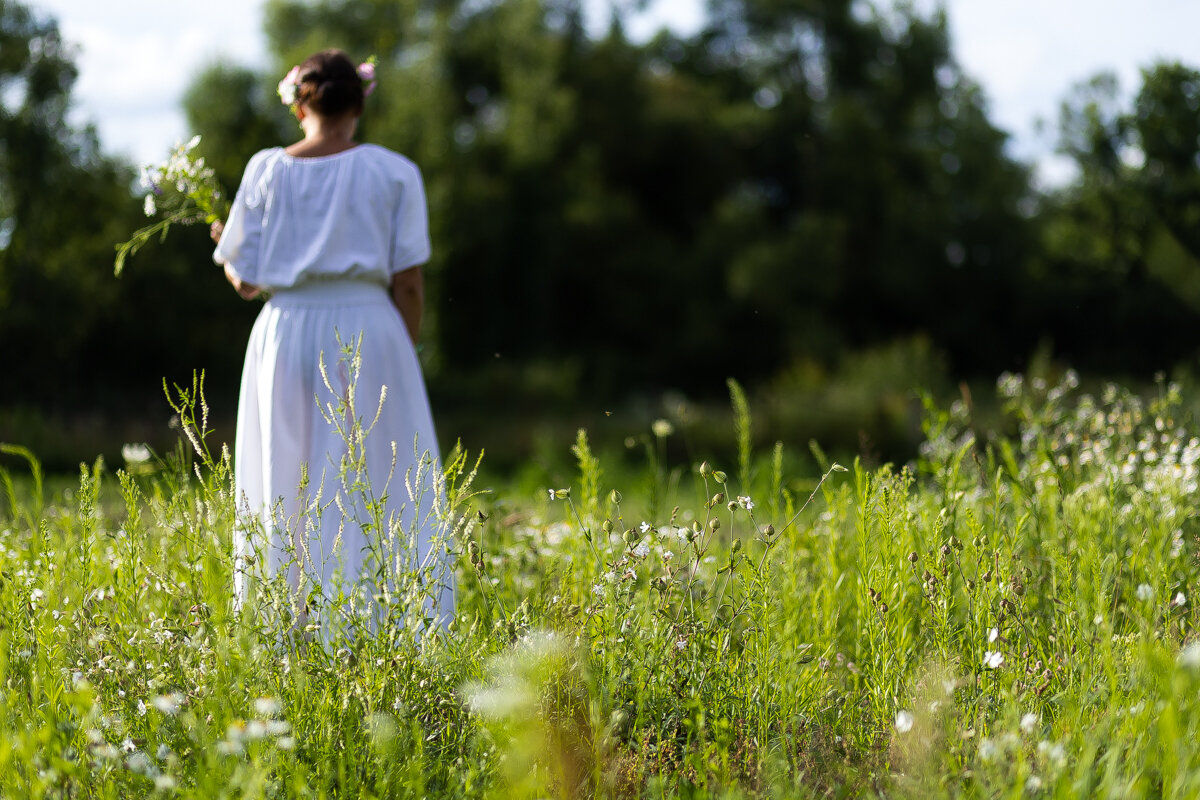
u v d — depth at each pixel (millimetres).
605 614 2756
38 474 3514
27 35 25734
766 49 50562
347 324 3582
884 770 2443
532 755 2316
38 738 2137
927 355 36688
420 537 3422
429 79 40000
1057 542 3299
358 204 3621
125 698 2574
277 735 2279
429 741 2527
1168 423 4152
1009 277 50781
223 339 28906
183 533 2883
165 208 3836
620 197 44500
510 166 41562
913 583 3277
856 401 30891
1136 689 2428
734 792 2207
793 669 2750
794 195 50719
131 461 3568
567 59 44969
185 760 2299
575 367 39594
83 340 27000
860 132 47812
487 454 22766
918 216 47812
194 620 2721
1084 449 4176
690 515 4422
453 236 38812
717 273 44969
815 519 3916
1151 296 49281
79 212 27250
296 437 3562
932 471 3896
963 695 2629
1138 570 3150
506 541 4000
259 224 3684
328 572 3346
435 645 2736
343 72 3756
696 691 2650
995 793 2139
